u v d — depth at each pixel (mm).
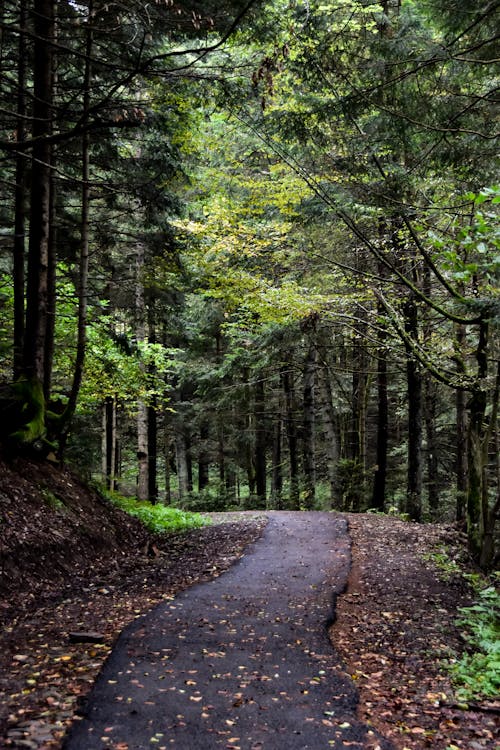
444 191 9766
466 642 6418
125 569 9469
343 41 7566
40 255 10992
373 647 6082
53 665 5043
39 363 11172
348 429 28391
